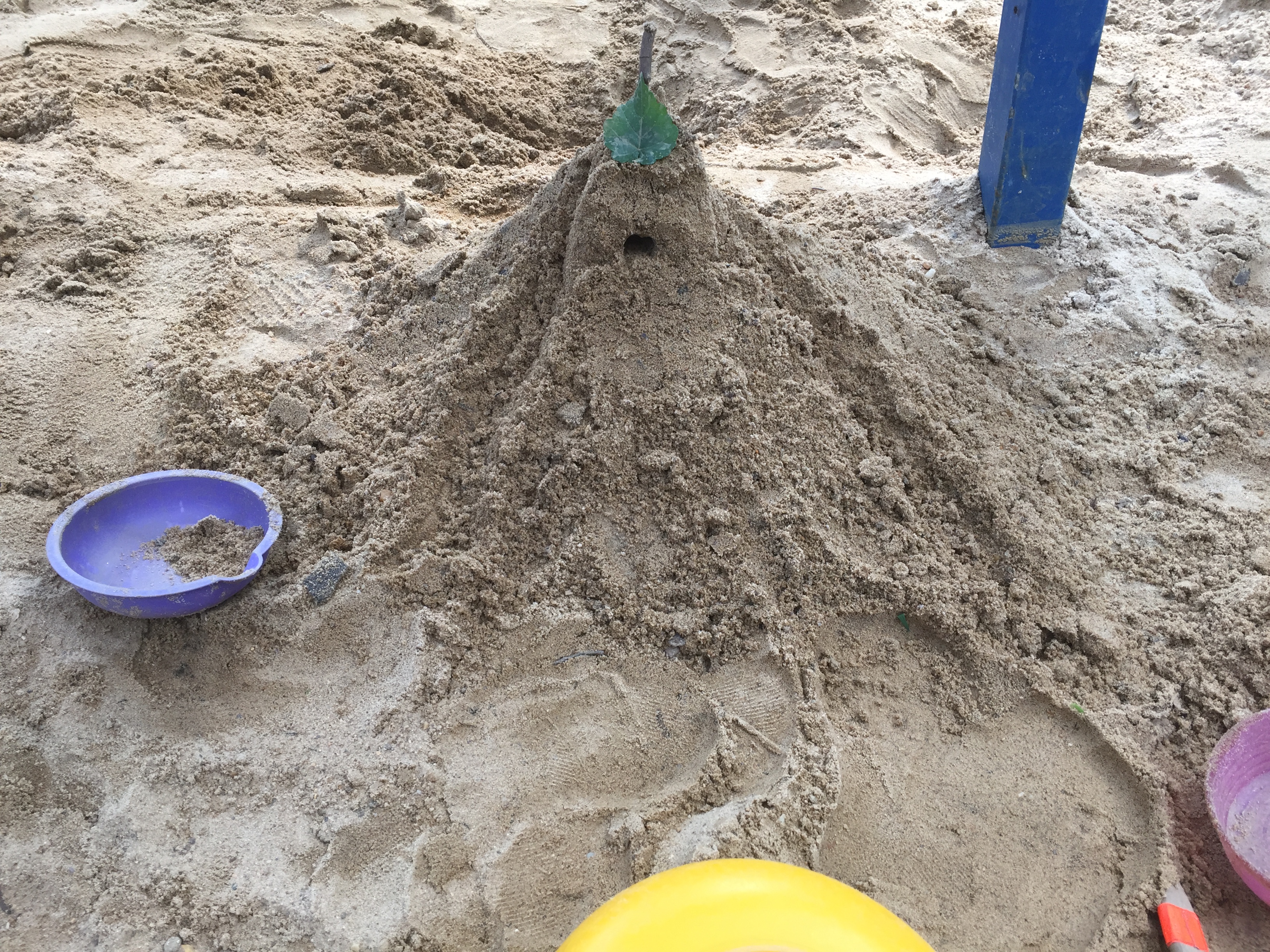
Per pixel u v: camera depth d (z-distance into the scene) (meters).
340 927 0.59
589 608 0.73
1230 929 0.61
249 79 1.44
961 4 1.77
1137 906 0.61
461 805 0.63
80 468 0.85
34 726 0.67
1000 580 0.76
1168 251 1.12
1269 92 1.44
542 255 0.81
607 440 0.76
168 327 0.98
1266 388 0.96
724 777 0.66
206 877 0.61
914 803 0.66
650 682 0.70
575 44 1.75
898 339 0.89
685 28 1.76
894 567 0.75
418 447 0.78
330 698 0.69
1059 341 1.02
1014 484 0.82
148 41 1.53
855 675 0.72
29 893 0.60
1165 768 0.68
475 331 0.80
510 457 0.76
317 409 0.87
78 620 0.72
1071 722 0.70
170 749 0.67
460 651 0.71
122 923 0.59
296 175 1.27
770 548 0.74
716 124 1.54
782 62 1.61
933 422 0.82
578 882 0.61
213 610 0.73
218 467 0.84
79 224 1.11
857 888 0.62
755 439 0.76
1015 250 1.14
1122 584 0.79
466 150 1.39
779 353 0.80
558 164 1.42
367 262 1.06
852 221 1.21
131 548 0.76
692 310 0.78
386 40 1.64
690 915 0.50
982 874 0.63
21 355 0.93
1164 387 0.97
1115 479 0.88
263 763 0.66
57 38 1.47
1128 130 1.43
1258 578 0.77
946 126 1.51
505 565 0.75
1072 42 1.00
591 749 0.67
